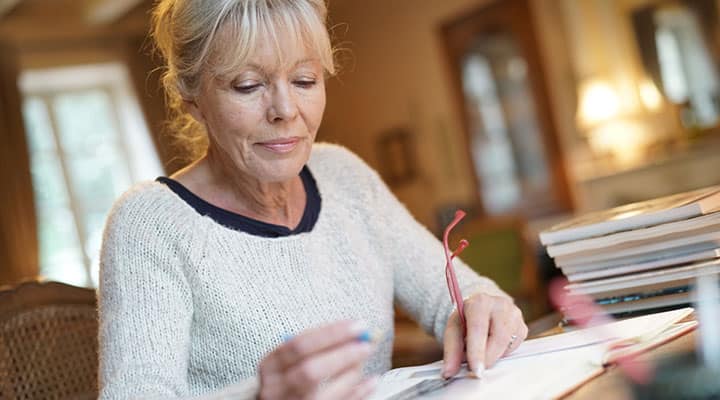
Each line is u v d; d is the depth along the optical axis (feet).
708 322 2.84
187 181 4.58
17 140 21.79
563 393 2.90
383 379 3.74
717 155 16.53
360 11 24.57
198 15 4.04
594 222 4.41
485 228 14.69
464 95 22.30
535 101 20.67
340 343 2.82
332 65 4.27
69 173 23.67
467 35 21.95
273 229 4.55
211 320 4.33
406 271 5.03
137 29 24.04
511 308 3.88
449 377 3.52
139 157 24.52
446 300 4.84
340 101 25.82
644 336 3.43
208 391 4.40
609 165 19.11
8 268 21.15
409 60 23.50
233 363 4.37
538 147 20.80
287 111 4.04
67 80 23.91
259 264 4.46
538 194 20.94
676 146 17.85
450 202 23.07
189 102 4.40
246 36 3.92
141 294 4.11
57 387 5.05
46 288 5.16
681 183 16.99
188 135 5.06
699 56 17.51
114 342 3.95
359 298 4.72
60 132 23.73
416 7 23.04
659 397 2.63
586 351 3.43
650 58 18.29
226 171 4.53
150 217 4.29
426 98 23.25
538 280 13.88
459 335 3.78
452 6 22.13
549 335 4.21
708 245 4.02
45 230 23.12
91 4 22.48
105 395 3.71
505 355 3.70
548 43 20.16
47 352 5.06
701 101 17.62
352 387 2.83
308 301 4.53
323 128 26.18
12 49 22.33
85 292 5.32
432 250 5.12
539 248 14.87
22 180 21.66
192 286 4.29
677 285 4.11
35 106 23.50
